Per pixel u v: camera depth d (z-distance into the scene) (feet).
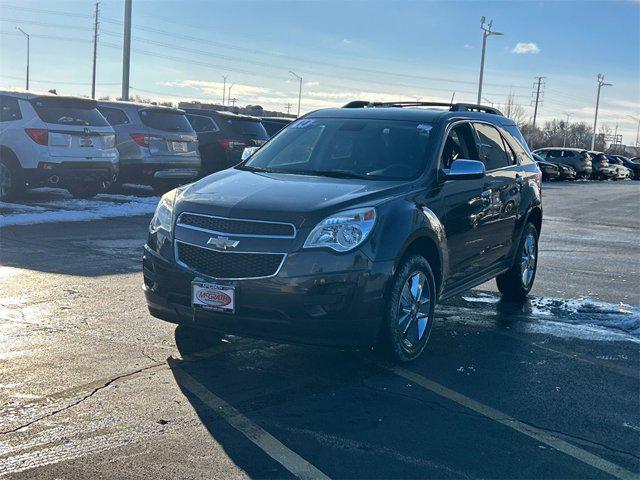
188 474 10.75
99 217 38.29
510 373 16.37
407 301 16.26
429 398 14.48
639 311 23.09
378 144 18.93
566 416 13.89
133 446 11.60
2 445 11.41
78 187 45.57
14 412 12.72
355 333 14.85
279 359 16.53
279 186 16.31
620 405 14.64
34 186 39.96
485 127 22.12
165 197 16.81
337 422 13.03
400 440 12.37
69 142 39.06
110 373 14.92
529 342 19.10
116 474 10.63
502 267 22.56
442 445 12.26
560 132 352.49
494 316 21.95
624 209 69.21
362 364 16.43
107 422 12.48
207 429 12.42
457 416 13.60
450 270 18.43
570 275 29.84
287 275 14.26
